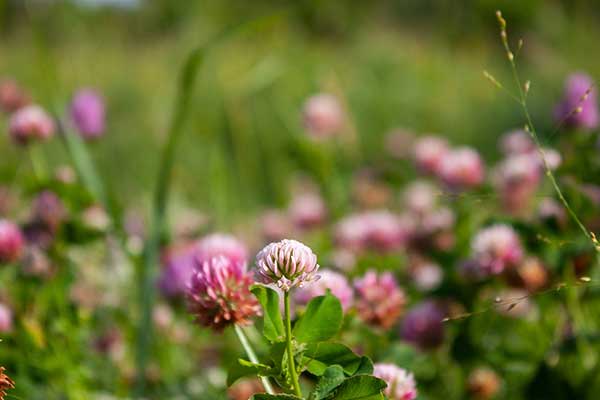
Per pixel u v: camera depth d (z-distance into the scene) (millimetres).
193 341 897
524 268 768
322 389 551
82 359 812
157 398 828
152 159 1559
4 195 1011
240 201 1414
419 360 771
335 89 1304
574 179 800
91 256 887
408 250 933
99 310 867
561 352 747
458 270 788
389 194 1195
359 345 719
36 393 756
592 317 790
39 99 1104
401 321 799
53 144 1254
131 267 893
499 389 777
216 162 1192
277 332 567
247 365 560
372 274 717
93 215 859
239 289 603
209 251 737
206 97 1580
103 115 1006
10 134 920
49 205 854
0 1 1059
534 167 874
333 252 965
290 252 558
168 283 841
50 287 812
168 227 910
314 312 566
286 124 1390
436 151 1103
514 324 810
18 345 766
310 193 1368
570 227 777
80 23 1586
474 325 786
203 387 843
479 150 1702
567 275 766
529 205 870
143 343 781
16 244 812
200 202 1333
